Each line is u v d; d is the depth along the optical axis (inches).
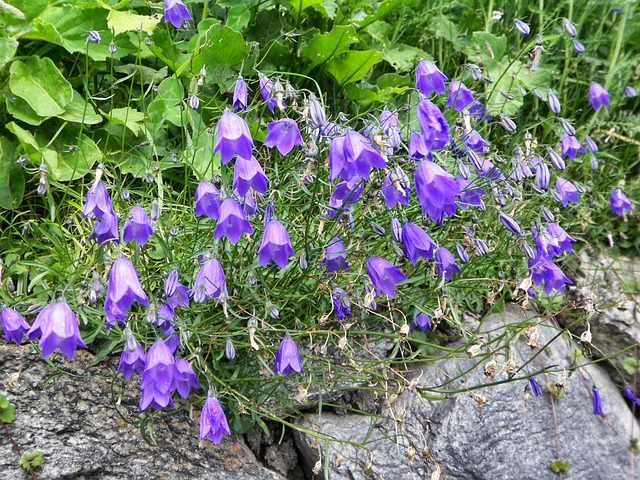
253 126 17.7
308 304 16.2
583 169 22.0
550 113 22.9
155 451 14.7
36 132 17.4
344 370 16.0
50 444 14.0
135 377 15.1
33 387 14.3
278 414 15.8
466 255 16.1
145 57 19.0
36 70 17.2
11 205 16.4
